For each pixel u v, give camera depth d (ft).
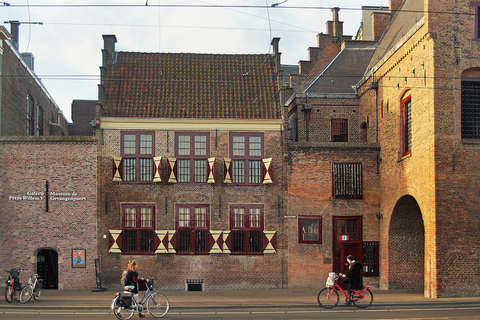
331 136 96.94
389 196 81.46
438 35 68.44
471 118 69.26
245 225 82.74
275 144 83.97
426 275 68.85
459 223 67.10
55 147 81.15
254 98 86.74
